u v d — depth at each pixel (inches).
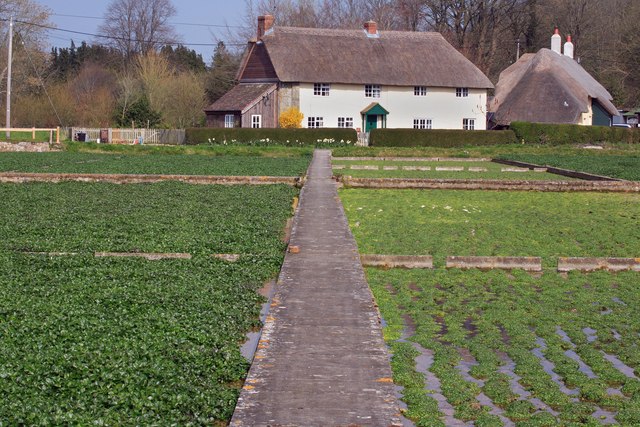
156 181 1453.0
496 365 488.7
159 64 3410.4
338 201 1131.9
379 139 2669.8
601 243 901.8
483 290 674.8
